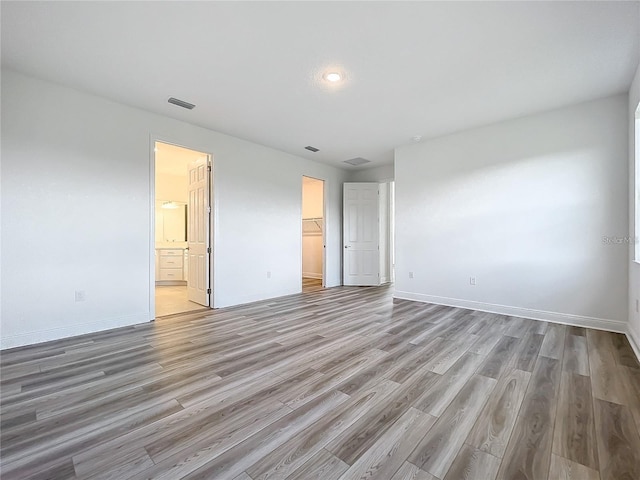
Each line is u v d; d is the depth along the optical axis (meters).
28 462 1.36
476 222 4.22
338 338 3.06
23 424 1.64
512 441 1.51
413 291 4.92
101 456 1.40
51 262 3.00
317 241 8.16
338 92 3.18
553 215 3.62
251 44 2.40
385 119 3.89
